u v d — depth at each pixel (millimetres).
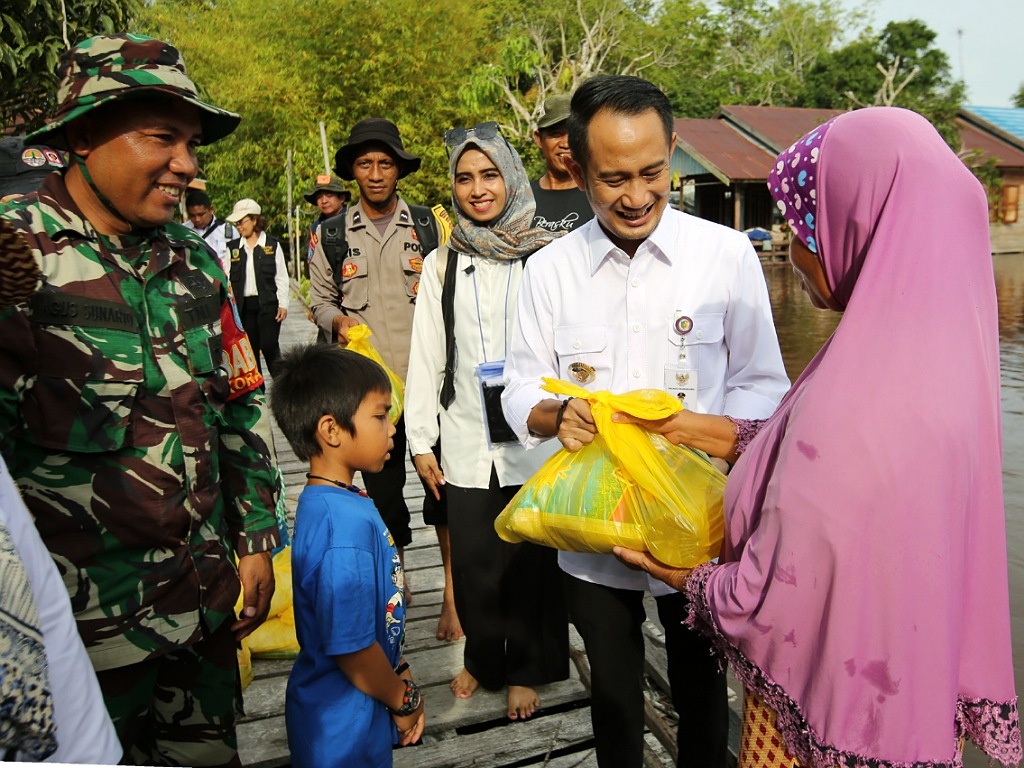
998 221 27031
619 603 2049
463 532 2732
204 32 20281
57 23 5230
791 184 1340
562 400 1979
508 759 2521
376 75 17234
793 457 1207
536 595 2689
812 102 30531
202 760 1931
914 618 1158
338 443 1834
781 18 40719
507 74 17531
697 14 32094
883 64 29484
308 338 10297
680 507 1681
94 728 1133
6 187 4016
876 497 1144
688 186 27406
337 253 3652
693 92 33938
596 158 1814
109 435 1595
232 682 1943
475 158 2646
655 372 2045
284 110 17219
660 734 2627
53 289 1535
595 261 2066
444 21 17859
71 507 1582
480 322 2707
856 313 1179
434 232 3688
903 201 1172
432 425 2920
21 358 1497
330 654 1719
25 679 948
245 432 1971
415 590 3713
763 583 1267
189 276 1780
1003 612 1263
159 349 1686
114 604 1629
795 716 1257
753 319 2006
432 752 2543
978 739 1286
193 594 1740
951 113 26688
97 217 1639
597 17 28562
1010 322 12680
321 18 17188
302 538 1794
